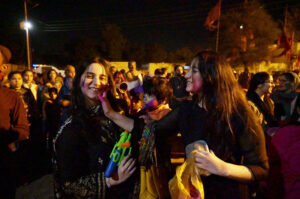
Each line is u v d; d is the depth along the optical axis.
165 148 1.65
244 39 23.84
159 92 2.19
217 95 1.30
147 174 1.45
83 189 1.26
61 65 36.69
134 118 1.66
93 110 1.45
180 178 1.28
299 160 1.56
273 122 2.98
